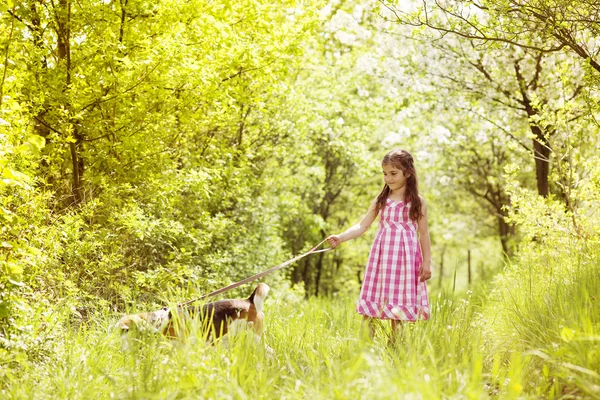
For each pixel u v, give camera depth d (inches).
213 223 329.4
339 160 696.4
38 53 260.1
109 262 240.7
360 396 124.5
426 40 401.4
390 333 177.8
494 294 265.0
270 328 210.1
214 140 362.3
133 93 284.4
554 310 172.6
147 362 148.3
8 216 175.3
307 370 159.5
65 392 141.3
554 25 234.1
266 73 349.7
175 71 280.4
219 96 305.4
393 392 120.0
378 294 193.6
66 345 166.1
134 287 258.2
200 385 134.5
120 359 162.4
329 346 186.2
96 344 168.2
